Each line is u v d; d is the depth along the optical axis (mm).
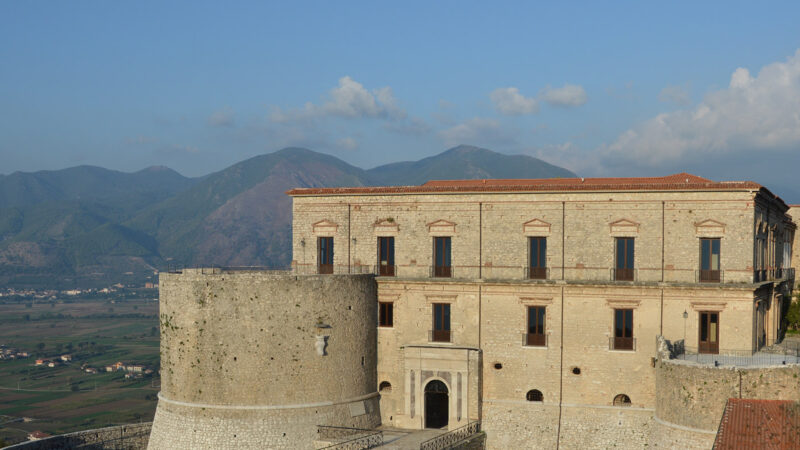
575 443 61000
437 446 58000
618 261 61906
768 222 65375
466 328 65312
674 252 60156
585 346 62000
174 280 63094
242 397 60969
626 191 61250
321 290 62969
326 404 62500
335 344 63438
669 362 54312
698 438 51625
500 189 64438
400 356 67000
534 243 64188
